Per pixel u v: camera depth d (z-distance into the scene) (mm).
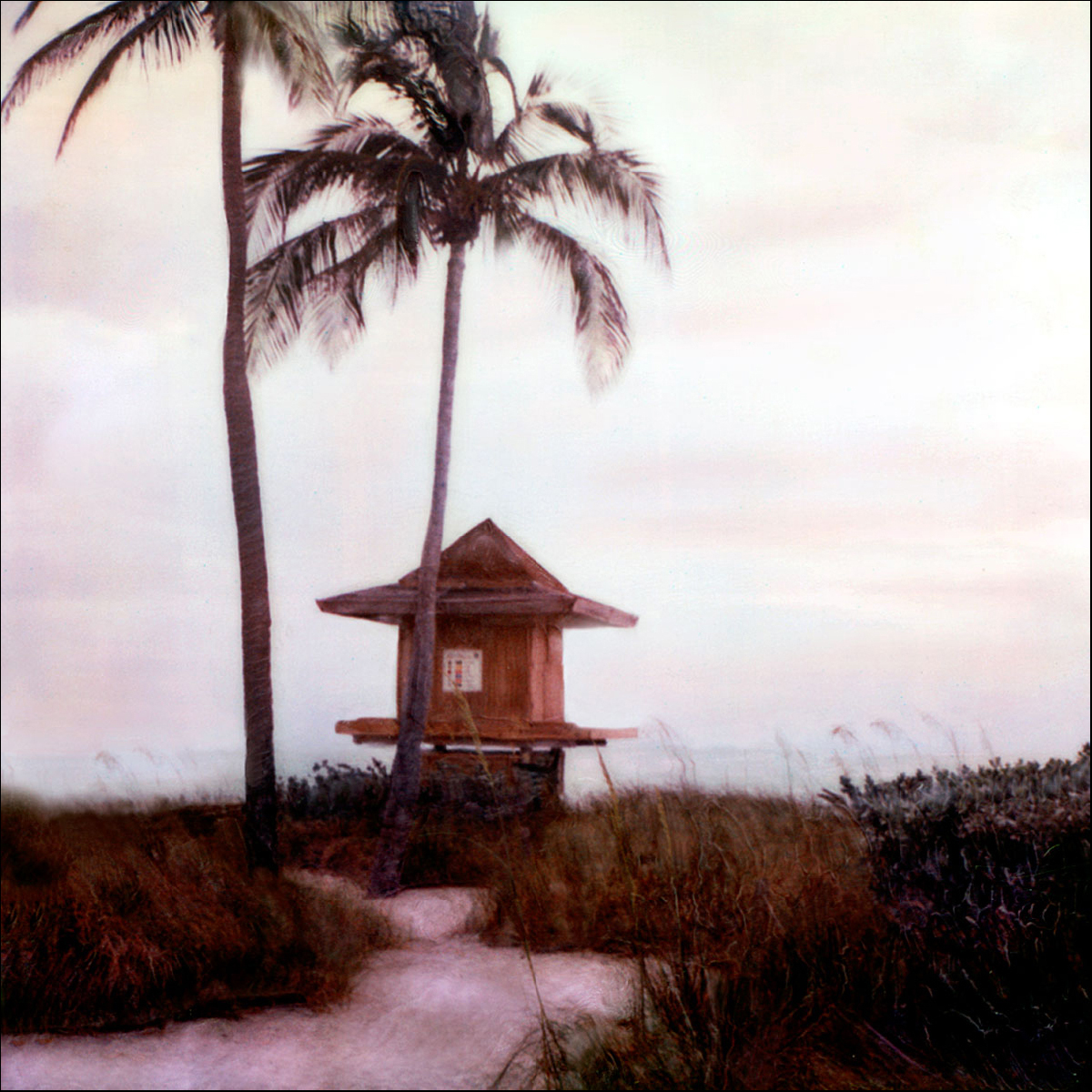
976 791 6668
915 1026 5793
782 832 8688
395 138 12094
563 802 13320
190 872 7715
